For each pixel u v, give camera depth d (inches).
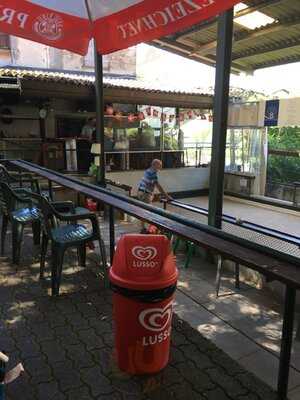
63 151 340.5
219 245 75.8
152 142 398.6
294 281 59.8
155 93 361.1
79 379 82.8
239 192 416.8
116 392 79.3
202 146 438.3
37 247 169.8
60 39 165.2
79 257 147.9
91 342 96.4
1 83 284.8
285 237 130.0
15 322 105.8
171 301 81.4
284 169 395.2
